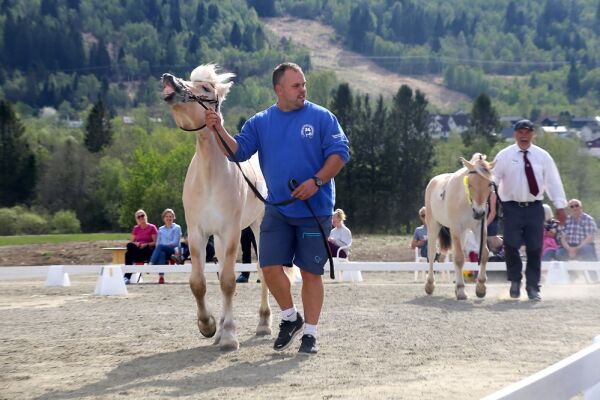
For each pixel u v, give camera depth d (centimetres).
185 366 677
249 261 1883
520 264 1292
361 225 6856
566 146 6800
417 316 1010
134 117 13312
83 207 8544
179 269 1834
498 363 669
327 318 986
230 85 798
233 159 721
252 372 644
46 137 11081
